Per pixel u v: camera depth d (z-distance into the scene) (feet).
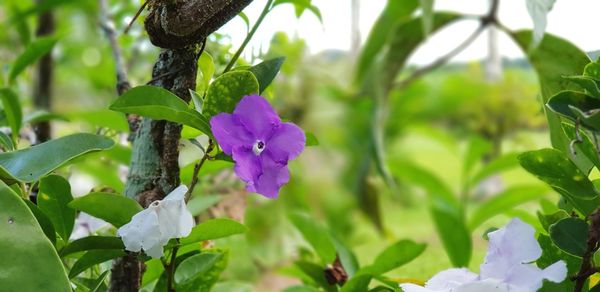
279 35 2.83
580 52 1.92
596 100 1.27
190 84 1.43
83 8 3.86
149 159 1.46
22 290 1.19
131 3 3.00
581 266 1.27
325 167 4.88
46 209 1.45
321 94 4.34
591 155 1.34
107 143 1.42
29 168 1.38
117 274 1.46
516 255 1.20
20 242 1.22
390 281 1.71
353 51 4.78
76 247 1.35
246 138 1.30
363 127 4.88
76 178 2.47
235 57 1.53
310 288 1.93
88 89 3.90
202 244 1.90
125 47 2.89
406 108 7.04
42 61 2.91
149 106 1.31
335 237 2.01
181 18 1.32
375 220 4.31
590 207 1.33
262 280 2.74
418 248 1.76
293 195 2.96
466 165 4.45
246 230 1.43
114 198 1.35
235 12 1.37
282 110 3.50
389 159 5.15
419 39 3.55
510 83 6.96
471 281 1.22
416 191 5.48
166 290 1.58
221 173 2.28
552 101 1.28
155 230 1.27
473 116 6.95
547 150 1.31
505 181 6.58
